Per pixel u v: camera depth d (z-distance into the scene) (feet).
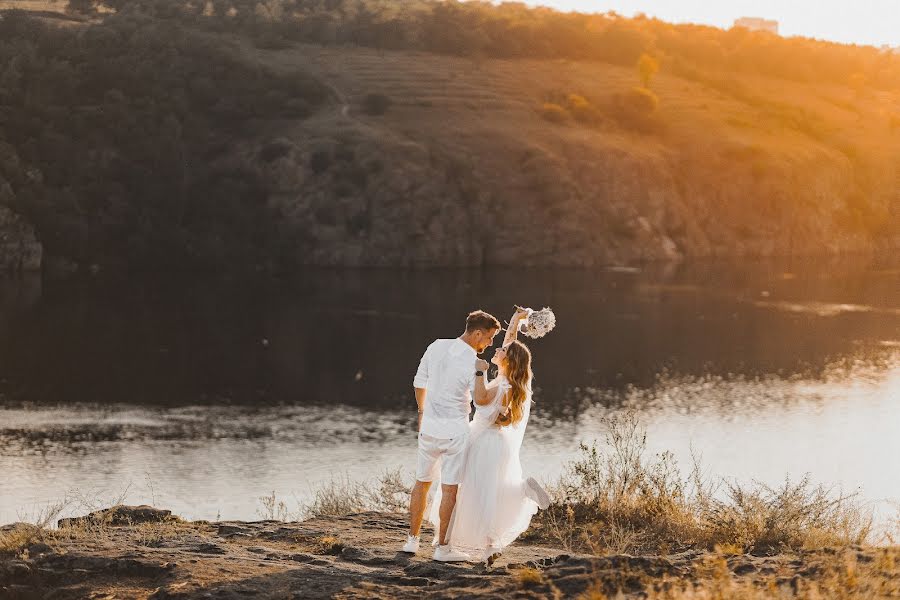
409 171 435.94
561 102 536.83
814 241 523.70
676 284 410.11
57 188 395.75
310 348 281.13
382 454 179.22
